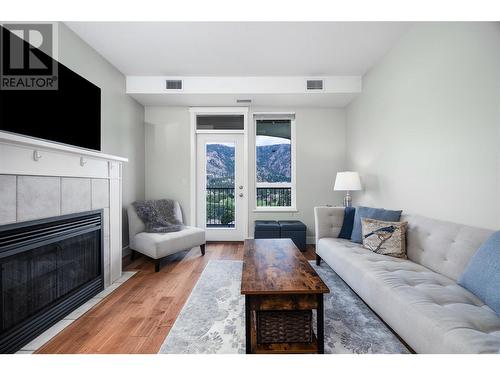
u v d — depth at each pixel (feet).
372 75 11.12
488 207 5.56
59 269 6.31
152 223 11.10
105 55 10.04
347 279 6.89
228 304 6.88
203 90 12.17
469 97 6.00
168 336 5.41
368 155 11.51
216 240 14.60
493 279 4.15
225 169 14.66
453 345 3.32
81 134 7.88
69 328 5.77
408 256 7.08
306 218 14.43
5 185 4.86
